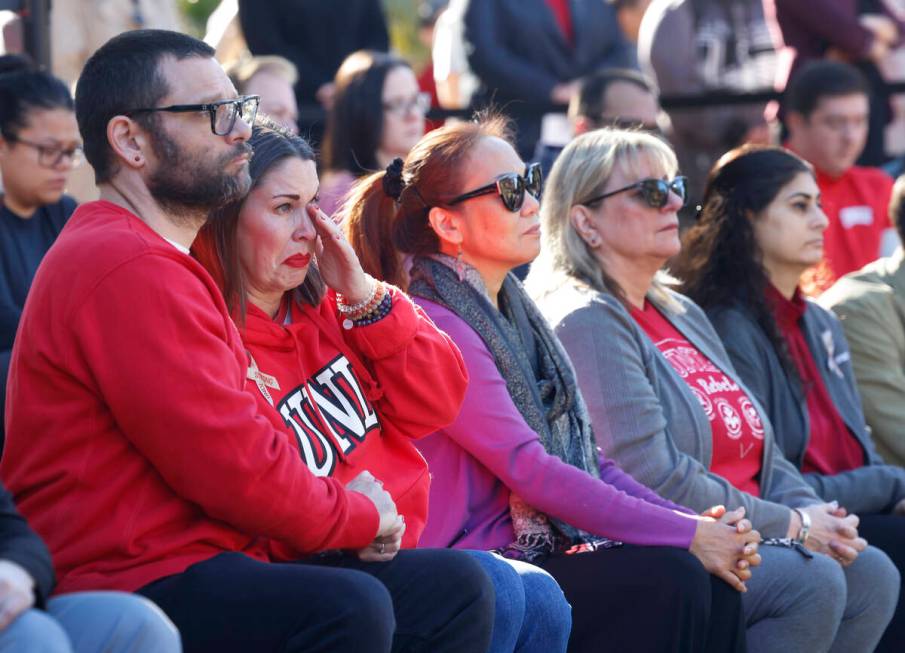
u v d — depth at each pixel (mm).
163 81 9484
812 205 16000
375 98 18109
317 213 10523
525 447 12117
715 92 22812
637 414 13422
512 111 22719
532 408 12516
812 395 16141
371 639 8758
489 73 23547
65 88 14547
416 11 42156
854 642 14398
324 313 10898
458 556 9836
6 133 14266
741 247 15930
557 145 20125
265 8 22719
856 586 14273
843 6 23734
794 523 13758
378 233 12758
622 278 14445
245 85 18578
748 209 15977
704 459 14023
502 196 12469
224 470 9008
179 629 8828
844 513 14078
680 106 22906
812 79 20547
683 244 16375
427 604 9625
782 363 15773
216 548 9359
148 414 8914
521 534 12312
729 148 23000
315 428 10352
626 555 11922
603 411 13438
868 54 23750
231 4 24562
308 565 9102
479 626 9703
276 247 10211
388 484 10797
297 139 10523
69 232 9391
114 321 8930
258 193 10188
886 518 15461
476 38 23656
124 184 9641
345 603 8742
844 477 15648
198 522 9312
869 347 17156
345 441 10500
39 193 14477
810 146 20688
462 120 22594
